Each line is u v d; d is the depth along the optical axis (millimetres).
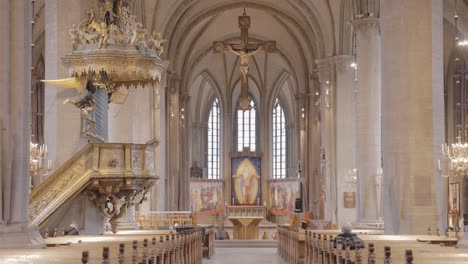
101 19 23594
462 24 35812
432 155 23938
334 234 24484
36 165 25500
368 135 34594
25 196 17141
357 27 35375
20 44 17000
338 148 43062
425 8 24141
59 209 22469
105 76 24453
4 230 16281
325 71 44688
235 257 33656
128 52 23047
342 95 43406
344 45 43562
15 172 16766
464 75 40125
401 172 24031
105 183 23578
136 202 25453
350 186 42531
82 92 25141
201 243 29641
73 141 25672
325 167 44594
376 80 35000
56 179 23016
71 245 16625
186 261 22719
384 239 20969
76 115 25766
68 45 26047
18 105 16906
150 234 24406
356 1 35406
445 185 24406
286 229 31188
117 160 23656
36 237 16984
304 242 24938
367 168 34406
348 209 42438
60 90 25844
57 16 26156
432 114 24047
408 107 24031
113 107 30578
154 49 24047
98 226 25734
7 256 12391
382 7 24812
